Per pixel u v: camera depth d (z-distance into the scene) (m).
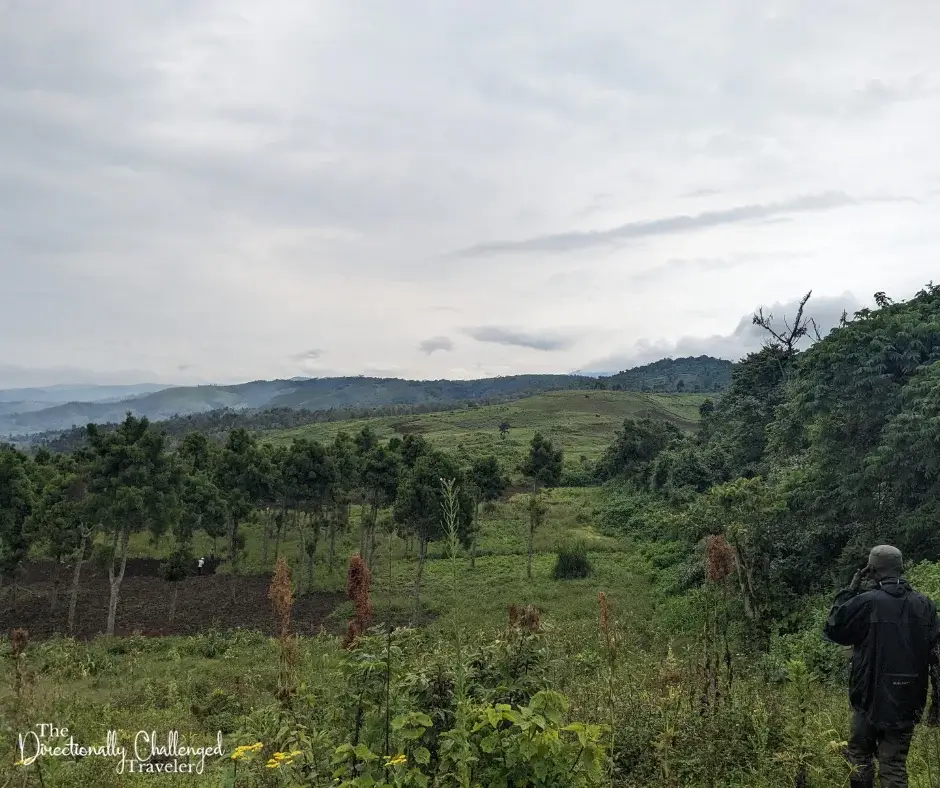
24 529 25.06
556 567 27.81
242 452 32.12
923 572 11.90
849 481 16.08
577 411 118.56
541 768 3.79
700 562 19.81
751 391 39.44
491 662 4.83
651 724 5.77
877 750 4.10
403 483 26.48
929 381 14.65
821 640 11.67
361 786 3.70
